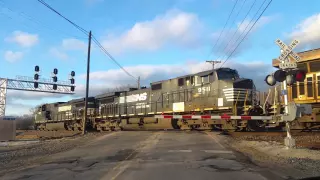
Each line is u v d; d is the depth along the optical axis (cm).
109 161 1265
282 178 902
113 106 3906
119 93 3862
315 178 643
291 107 1465
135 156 1374
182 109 2794
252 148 1598
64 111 5209
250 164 1148
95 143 2022
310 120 1959
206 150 1522
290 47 1439
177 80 2900
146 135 2370
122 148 1686
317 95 1962
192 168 1069
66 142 2269
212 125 2544
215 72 2522
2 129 2662
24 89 4878
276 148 1512
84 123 3189
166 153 1439
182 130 2752
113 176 957
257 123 2341
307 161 1191
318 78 1972
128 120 3459
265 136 2042
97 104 4362
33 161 1397
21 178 988
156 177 930
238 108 2305
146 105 3278
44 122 5912
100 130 4084
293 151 1405
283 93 1497
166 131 2673
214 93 2495
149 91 3259
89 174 1002
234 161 1212
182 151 1496
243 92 2383
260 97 2458
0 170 1192
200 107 2612
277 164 1147
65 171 1074
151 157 1330
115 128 3731
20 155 1658
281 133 2158
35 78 3812
